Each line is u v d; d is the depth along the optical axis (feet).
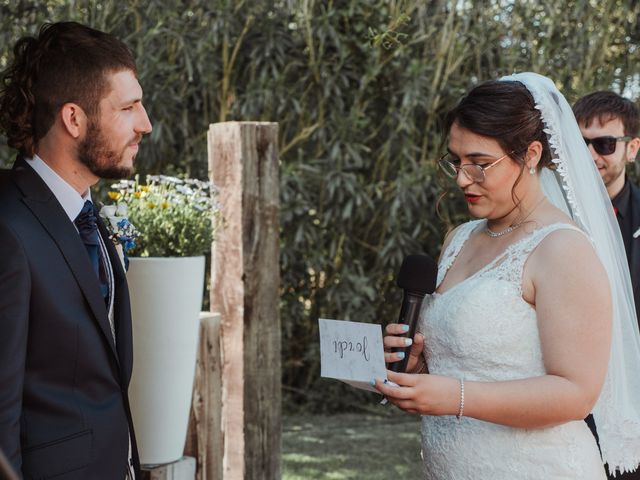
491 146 5.89
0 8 14.08
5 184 5.49
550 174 6.77
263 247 10.68
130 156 5.90
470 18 17.06
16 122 5.77
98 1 14.89
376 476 13.60
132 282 7.74
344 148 17.04
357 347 5.77
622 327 6.56
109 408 5.64
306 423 17.12
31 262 5.22
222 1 15.74
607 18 17.29
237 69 16.70
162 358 7.84
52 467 5.32
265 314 10.75
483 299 5.92
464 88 17.35
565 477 5.87
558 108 6.27
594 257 5.72
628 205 8.50
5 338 5.04
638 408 6.53
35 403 5.30
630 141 8.45
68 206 5.77
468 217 17.92
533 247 5.90
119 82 5.71
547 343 5.67
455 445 6.21
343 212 17.19
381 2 16.20
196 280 8.05
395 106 17.25
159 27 15.43
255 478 10.73
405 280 6.25
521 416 5.60
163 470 7.95
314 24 16.55
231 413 10.69
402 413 18.03
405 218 17.67
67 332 5.35
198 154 16.47
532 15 17.12
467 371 6.05
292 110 16.94
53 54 5.66
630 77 17.69
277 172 10.80
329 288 17.99
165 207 8.21
